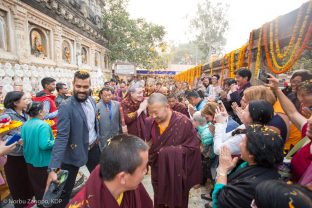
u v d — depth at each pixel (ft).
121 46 78.74
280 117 7.44
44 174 10.02
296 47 10.91
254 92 7.86
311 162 5.18
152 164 8.85
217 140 8.22
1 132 10.12
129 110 14.65
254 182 4.73
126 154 3.84
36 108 9.77
